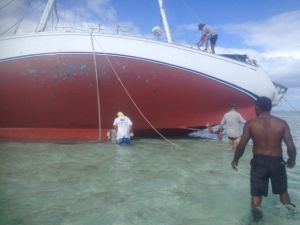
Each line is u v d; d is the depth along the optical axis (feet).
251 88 38.88
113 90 36.35
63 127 37.63
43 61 34.65
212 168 23.62
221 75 37.70
